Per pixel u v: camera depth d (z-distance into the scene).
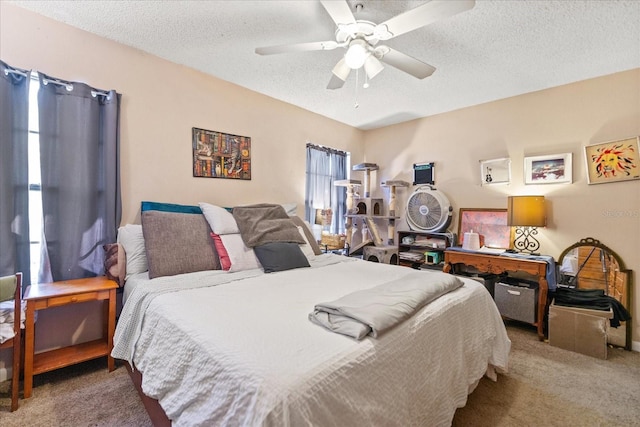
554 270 2.60
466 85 2.79
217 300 1.45
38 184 1.89
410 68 1.88
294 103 3.34
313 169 3.71
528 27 1.89
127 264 1.99
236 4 1.73
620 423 1.51
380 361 1.03
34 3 1.75
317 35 2.04
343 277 1.96
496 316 1.84
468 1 1.27
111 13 1.83
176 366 1.11
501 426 1.48
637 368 2.06
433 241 3.45
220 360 0.93
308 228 2.88
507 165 3.07
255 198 3.05
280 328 1.12
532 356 2.23
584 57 2.26
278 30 1.99
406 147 3.93
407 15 1.39
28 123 1.83
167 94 2.42
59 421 1.45
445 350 1.37
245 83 2.84
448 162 3.53
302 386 0.80
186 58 2.39
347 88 2.91
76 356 1.80
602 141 2.56
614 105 2.51
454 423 1.50
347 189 3.91
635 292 2.41
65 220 1.94
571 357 2.22
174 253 1.98
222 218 2.26
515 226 2.76
